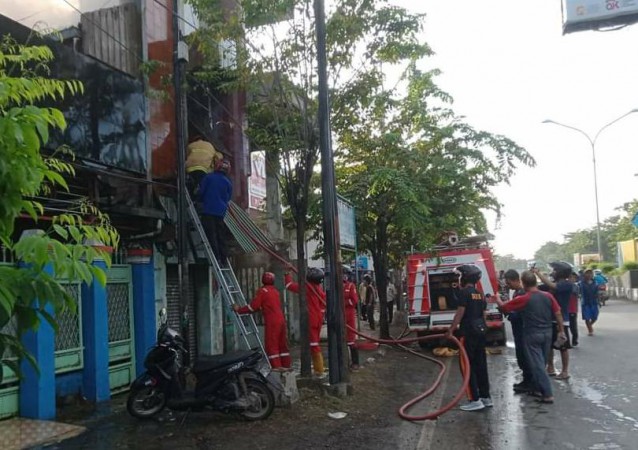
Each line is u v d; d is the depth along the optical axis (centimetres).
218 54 940
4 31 664
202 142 1074
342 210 1251
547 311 842
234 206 1187
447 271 1488
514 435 668
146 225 936
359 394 863
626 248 4675
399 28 857
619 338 1592
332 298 848
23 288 269
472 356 804
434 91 1470
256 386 715
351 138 1398
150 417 725
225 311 1248
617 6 1409
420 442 630
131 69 967
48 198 672
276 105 920
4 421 682
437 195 1508
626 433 668
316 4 829
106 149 830
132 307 932
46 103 718
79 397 808
